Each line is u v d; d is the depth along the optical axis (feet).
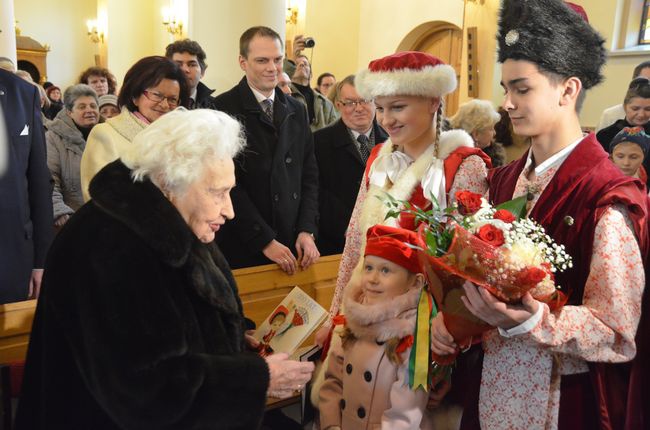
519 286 3.58
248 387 4.16
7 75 7.41
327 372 5.81
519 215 4.12
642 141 8.62
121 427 3.88
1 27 17.04
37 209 7.69
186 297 4.18
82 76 17.12
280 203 8.79
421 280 5.22
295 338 6.16
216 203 4.30
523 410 4.17
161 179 4.18
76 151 11.41
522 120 4.14
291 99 9.53
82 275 3.84
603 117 14.10
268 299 8.21
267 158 8.78
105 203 4.01
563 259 3.76
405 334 5.08
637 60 21.36
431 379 4.98
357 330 5.30
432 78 5.63
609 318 3.76
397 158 6.13
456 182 5.72
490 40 23.07
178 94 8.19
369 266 5.35
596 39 4.12
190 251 4.19
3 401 5.04
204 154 4.16
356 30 34.71
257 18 14.25
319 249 10.24
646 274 4.01
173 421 3.81
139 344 3.73
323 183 10.14
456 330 4.32
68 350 4.05
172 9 38.63
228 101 8.99
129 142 7.95
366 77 5.89
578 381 4.18
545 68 3.98
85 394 4.09
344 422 5.41
